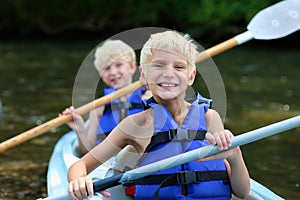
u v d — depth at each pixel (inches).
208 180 134.3
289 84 436.1
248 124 313.4
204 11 694.5
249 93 403.9
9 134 286.2
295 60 555.2
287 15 205.0
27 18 776.3
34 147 267.9
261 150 268.2
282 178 227.1
